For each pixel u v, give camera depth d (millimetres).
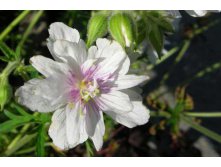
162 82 134
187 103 120
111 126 103
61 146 70
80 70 71
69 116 70
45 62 68
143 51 94
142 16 78
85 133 71
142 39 78
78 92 72
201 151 138
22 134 102
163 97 137
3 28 121
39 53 120
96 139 71
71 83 71
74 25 118
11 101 102
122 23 73
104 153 130
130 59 75
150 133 136
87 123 71
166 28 78
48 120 83
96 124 72
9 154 93
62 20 118
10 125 82
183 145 138
